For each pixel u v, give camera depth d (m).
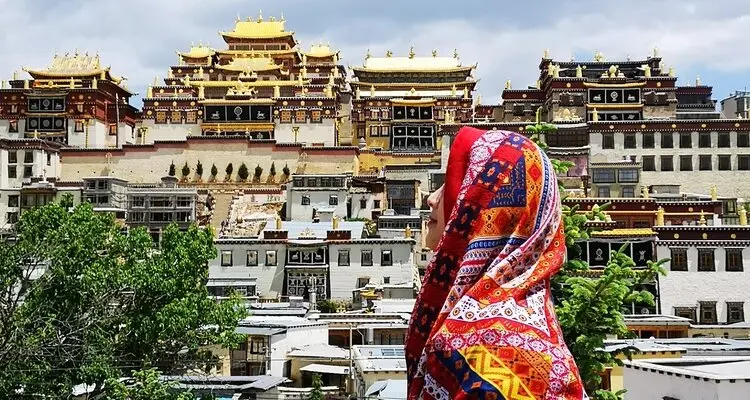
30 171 126.75
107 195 116.38
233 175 133.88
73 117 143.38
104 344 39.38
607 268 21.80
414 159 141.00
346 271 92.44
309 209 118.19
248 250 92.94
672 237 80.69
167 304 41.66
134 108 153.62
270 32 168.00
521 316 4.82
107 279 40.69
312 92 152.38
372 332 65.06
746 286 79.94
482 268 5.02
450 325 4.84
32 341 35.72
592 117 138.62
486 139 5.30
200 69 160.00
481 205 5.09
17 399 37.22
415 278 94.81
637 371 33.53
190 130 144.12
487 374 4.66
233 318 43.03
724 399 28.66
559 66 148.88
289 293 92.00
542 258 5.02
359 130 152.25
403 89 158.88
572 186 115.25
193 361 44.34
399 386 44.81
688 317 79.69
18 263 41.16
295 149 134.75
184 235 43.91
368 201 121.81
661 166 122.19
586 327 21.50
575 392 4.74
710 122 122.00
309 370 59.09
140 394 37.12
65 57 153.75
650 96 140.62
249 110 144.00
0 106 143.25
